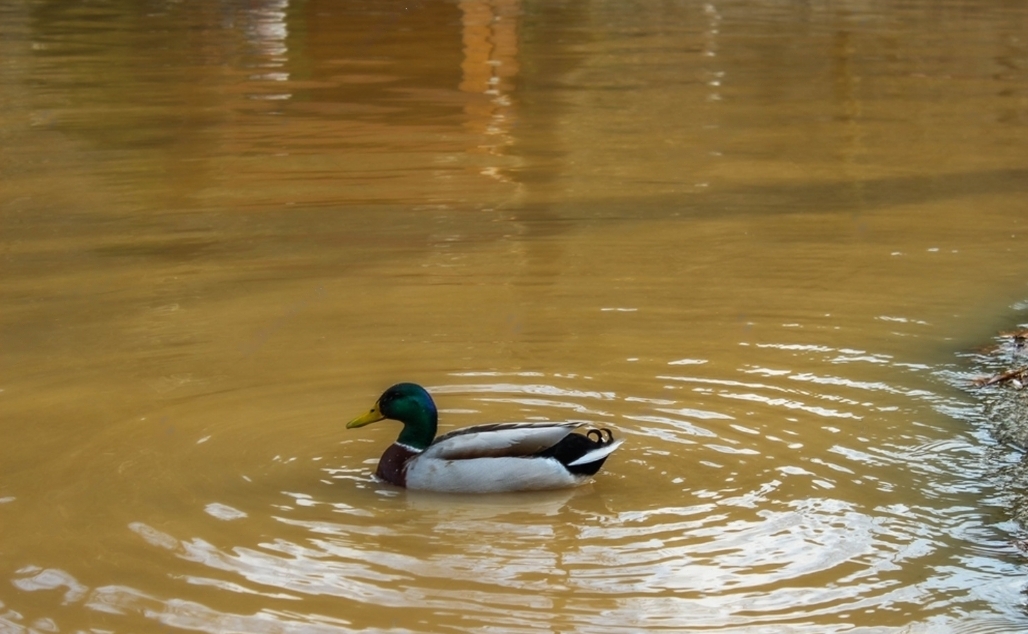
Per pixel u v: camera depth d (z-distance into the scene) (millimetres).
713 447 7734
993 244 12414
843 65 22406
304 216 13086
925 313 10375
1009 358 9367
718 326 9992
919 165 15664
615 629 5785
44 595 6035
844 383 8820
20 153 15680
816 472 7406
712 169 15328
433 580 6180
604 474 7324
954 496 7152
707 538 6633
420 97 19266
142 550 6453
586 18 27891
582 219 13109
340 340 9602
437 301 10531
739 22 27469
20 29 25422
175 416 8188
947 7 29656
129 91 19500
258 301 10523
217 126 17203
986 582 6246
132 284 10977
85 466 7441
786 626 5840
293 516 6840
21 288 10859
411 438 7324
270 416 8195
